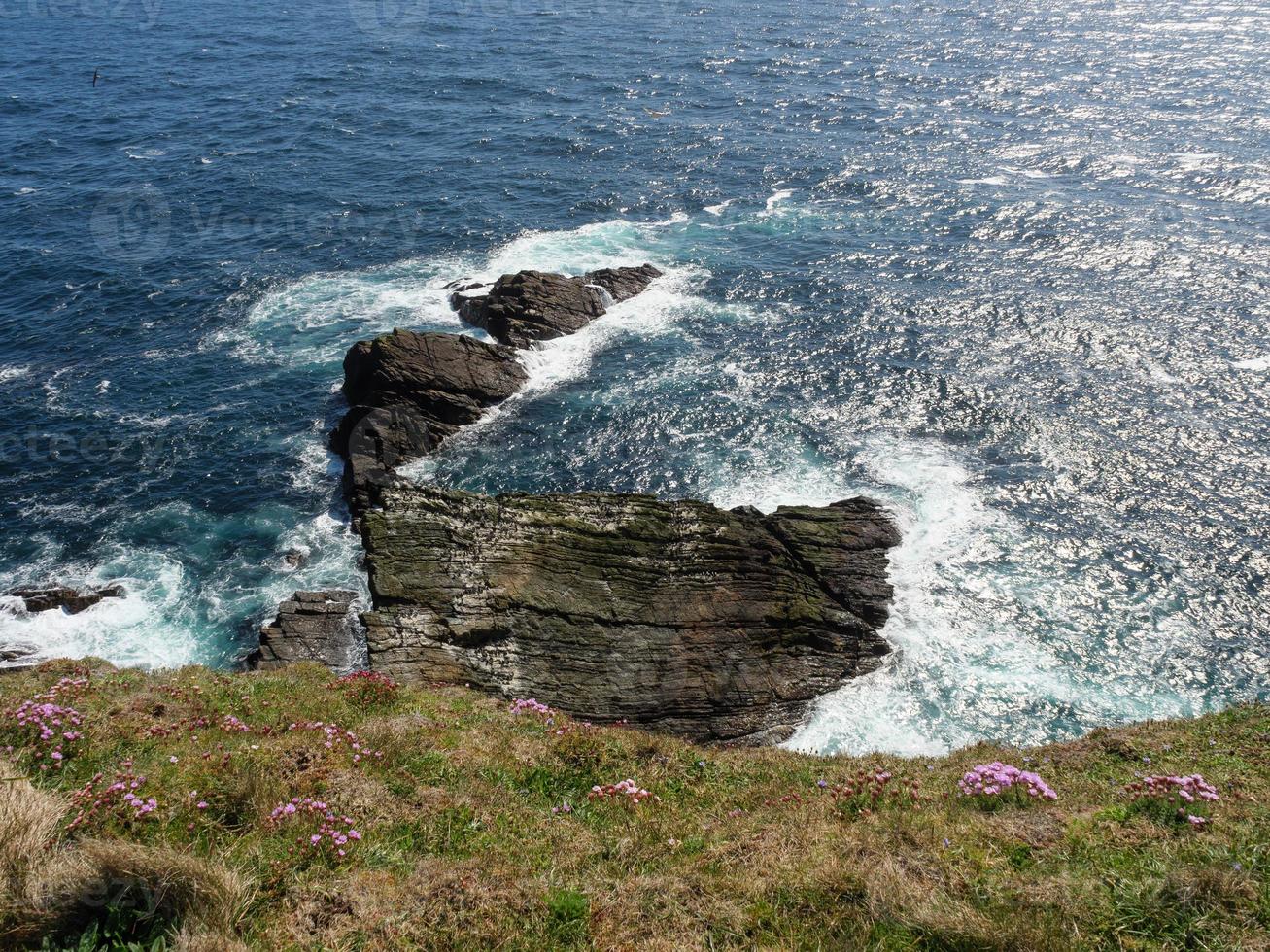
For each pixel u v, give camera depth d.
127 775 12.10
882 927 9.38
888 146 73.31
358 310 49.44
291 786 12.71
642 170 69.12
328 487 36.72
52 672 20.77
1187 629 29.47
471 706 19.48
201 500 35.91
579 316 47.38
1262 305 47.25
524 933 9.52
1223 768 15.18
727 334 46.69
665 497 35.41
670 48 106.44
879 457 37.47
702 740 26.77
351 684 19.61
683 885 10.34
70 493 36.09
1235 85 85.81
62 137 75.00
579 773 15.13
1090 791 14.12
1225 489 35.19
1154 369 42.53
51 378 43.59
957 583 31.36
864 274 52.69
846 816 12.91
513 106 84.50
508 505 32.69
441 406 39.66
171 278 53.03
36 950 8.23
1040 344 44.94
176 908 8.81
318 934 9.16
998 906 9.47
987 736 26.33
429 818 12.32
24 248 55.97
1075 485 35.62
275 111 82.62
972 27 114.69
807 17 122.56
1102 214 59.19
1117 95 84.06
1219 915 9.02
